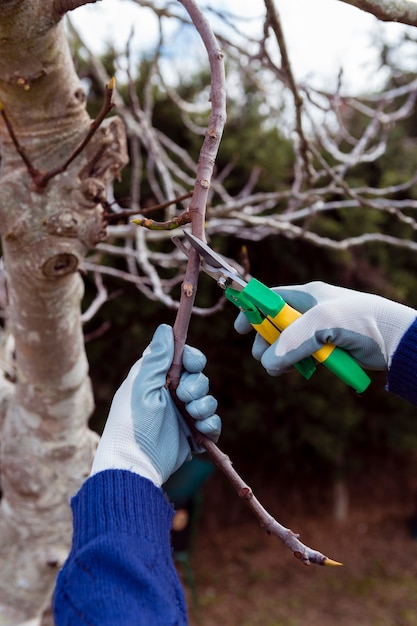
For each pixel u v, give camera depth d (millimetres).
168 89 2482
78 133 1364
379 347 1059
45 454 1724
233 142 4164
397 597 4250
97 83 4145
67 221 1359
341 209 4180
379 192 2225
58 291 1457
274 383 4594
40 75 1233
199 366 994
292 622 4016
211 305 4359
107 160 1396
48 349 1553
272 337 1069
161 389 991
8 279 1486
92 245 1442
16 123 1333
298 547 867
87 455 1811
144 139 2379
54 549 1779
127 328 4383
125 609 710
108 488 870
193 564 4727
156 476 943
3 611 1809
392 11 1020
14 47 1165
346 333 1048
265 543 4969
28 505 1745
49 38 1183
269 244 4328
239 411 4715
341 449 4789
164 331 1015
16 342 1586
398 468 5633
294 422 4789
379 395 4938
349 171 4410
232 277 1034
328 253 4254
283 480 5254
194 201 954
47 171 1367
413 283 4578
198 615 4051
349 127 4488
